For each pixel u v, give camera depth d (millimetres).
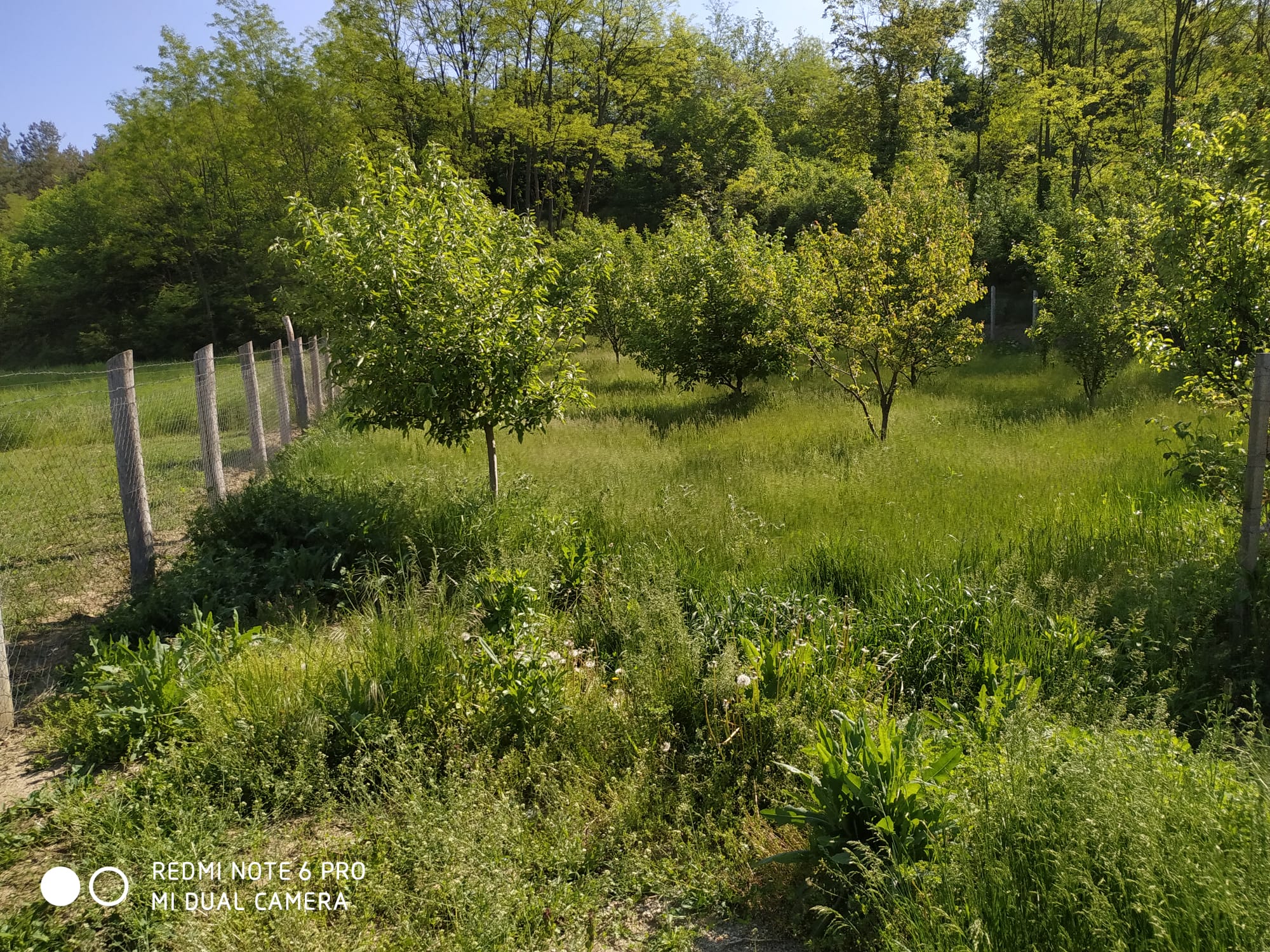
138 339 40719
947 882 2398
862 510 7195
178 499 8211
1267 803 2568
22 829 3258
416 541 6266
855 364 11422
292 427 13711
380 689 3906
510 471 8672
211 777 3494
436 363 6566
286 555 6004
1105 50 32500
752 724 3705
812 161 45188
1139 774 2592
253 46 32000
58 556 6703
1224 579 4797
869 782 2846
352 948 2545
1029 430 11266
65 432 8859
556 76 37875
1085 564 5547
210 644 4484
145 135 33938
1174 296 6094
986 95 38875
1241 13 24172
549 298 7707
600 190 47625
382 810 3283
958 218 13023
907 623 4738
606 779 3523
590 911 2814
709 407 15164
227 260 38312
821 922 2693
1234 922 2057
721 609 5023
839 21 35969
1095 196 25703
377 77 31859
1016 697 3760
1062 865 2285
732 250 15484
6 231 54375
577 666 4492
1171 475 7719
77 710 4066
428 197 7156
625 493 7613
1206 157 6062
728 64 52625
